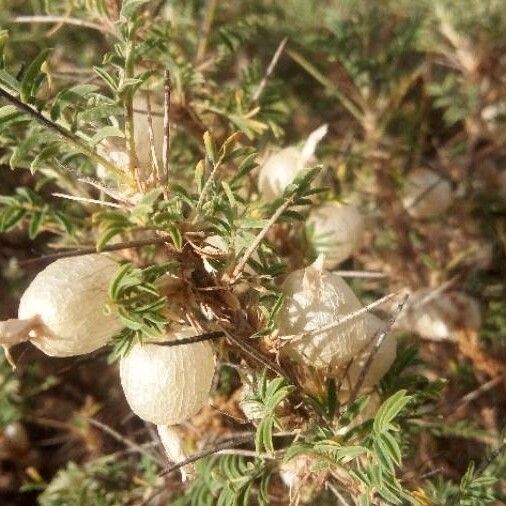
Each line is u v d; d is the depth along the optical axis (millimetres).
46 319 92
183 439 125
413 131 220
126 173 98
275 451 109
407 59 238
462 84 221
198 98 158
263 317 103
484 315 213
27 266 225
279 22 238
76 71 158
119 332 98
